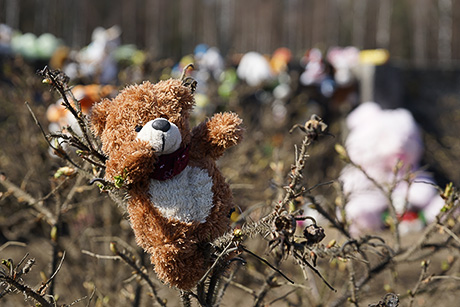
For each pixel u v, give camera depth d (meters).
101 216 3.93
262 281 3.02
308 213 4.97
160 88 1.68
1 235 4.91
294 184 1.69
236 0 22.41
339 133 7.66
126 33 20.14
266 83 6.75
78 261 3.71
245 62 7.43
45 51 6.88
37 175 3.79
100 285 3.50
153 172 1.62
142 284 2.60
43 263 4.20
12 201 3.90
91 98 3.59
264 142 5.39
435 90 9.23
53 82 1.75
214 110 5.82
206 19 21.69
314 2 23.34
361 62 8.52
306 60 8.10
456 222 2.42
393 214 2.55
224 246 1.64
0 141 4.76
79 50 5.59
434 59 23.16
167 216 1.61
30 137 4.16
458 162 8.39
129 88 1.71
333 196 4.96
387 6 23.02
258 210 3.27
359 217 5.57
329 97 8.23
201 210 1.64
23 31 17.86
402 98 9.02
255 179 4.19
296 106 7.26
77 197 3.78
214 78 6.36
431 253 2.46
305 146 1.71
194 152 1.71
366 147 6.20
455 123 9.04
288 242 1.53
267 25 22.55
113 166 1.58
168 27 21.64
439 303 3.30
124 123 1.63
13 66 5.02
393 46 24.30
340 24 23.73
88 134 1.91
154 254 1.62
